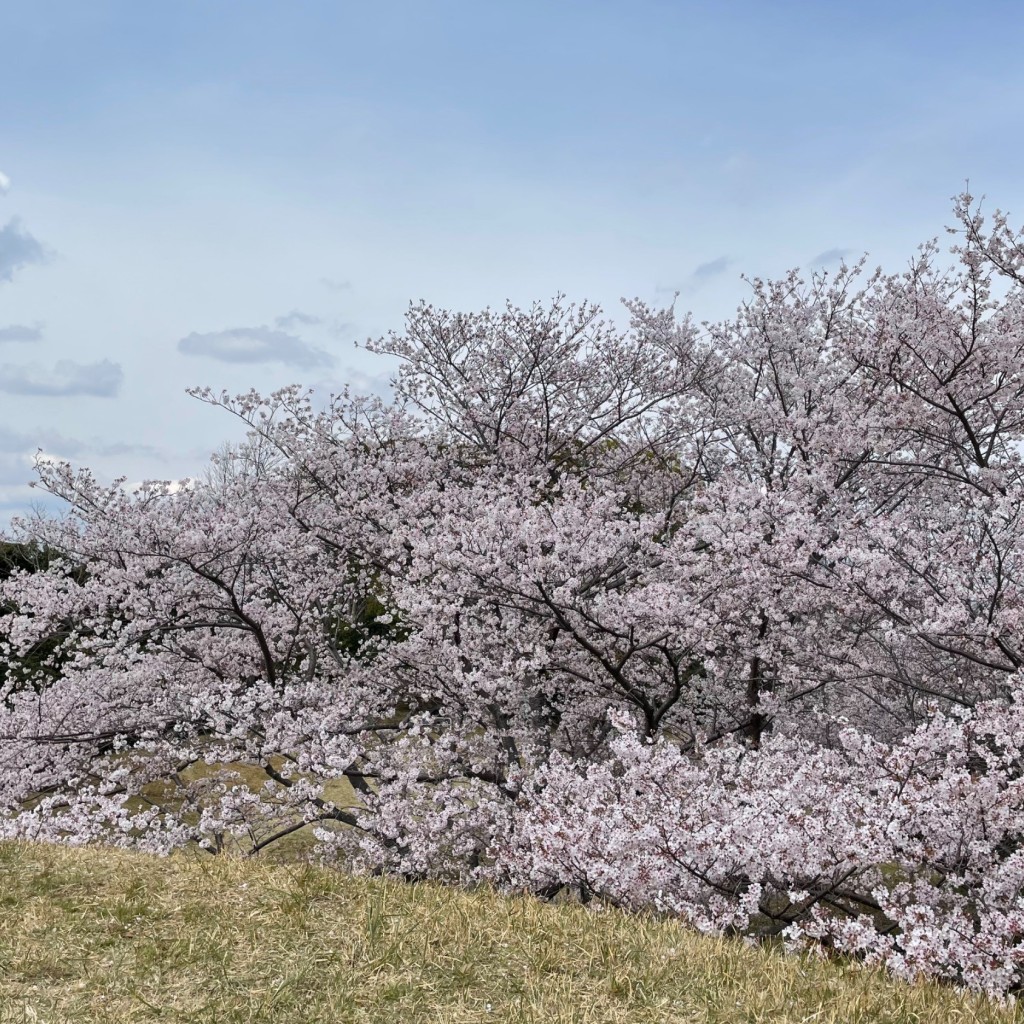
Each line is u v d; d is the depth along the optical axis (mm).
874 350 10062
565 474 13797
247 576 13555
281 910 5465
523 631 10984
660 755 7469
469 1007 4410
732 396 13750
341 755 9555
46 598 11625
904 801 6395
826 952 5566
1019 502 7887
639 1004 4484
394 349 15297
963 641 8742
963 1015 4418
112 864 6430
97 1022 4180
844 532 9055
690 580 10422
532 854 7535
